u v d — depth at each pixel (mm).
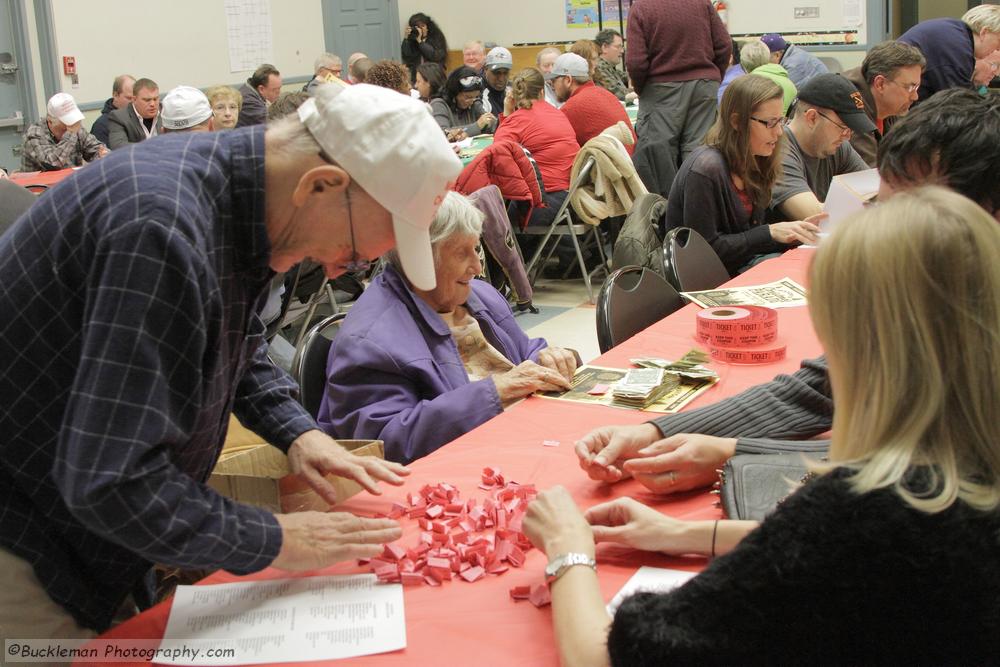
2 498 1280
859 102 3797
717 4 9844
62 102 7094
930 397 947
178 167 1200
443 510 1537
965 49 5004
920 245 954
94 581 1361
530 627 1229
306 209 1273
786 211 3824
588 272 6402
